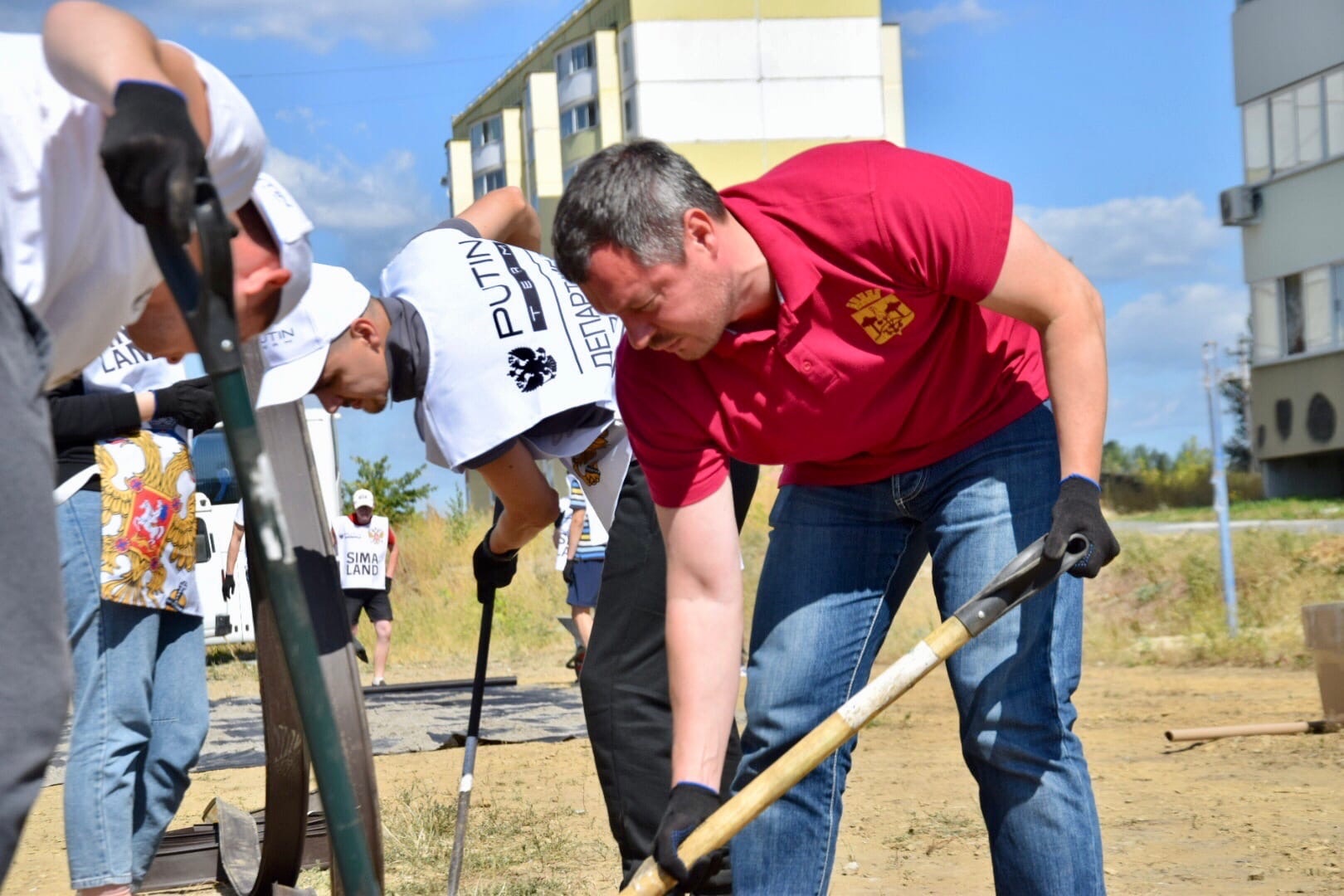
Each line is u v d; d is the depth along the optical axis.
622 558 3.47
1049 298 2.63
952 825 5.01
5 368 1.59
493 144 58.47
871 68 49.25
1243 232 30.25
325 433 16.11
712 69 48.31
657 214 2.45
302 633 1.64
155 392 3.85
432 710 9.76
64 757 8.28
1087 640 12.20
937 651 2.52
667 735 3.45
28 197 1.71
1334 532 16.86
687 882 2.57
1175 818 4.98
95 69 1.60
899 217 2.56
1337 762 6.02
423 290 3.44
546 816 5.45
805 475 3.06
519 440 3.49
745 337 2.64
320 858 4.83
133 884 4.11
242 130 1.86
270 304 2.11
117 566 3.73
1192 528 22.33
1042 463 2.85
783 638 3.02
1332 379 27.97
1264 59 29.14
